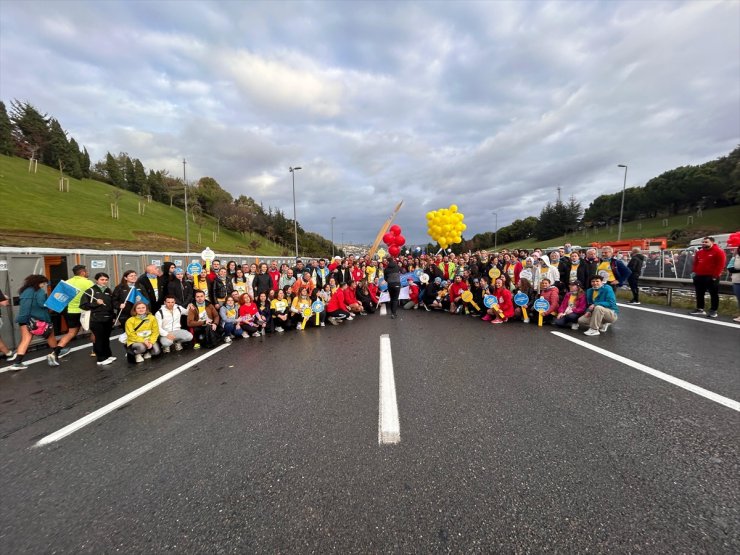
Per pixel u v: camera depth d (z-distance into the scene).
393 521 1.88
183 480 2.35
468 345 5.87
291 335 7.40
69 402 3.91
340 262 11.99
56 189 49.28
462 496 2.06
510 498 2.03
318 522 1.89
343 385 4.07
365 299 10.30
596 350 5.27
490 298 8.28
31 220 32.44
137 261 9.57
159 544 1.79
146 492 2.23
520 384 3.90
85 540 1.84
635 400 3.38
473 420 3.05
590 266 8.05
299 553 1.69
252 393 3.94
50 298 5.41
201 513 2.01
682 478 2.17
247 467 2.46
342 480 2.26
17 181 44.53
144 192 75.56
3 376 4.96
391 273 9.40
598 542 1.69
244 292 8.31
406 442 2.71
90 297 5.37
